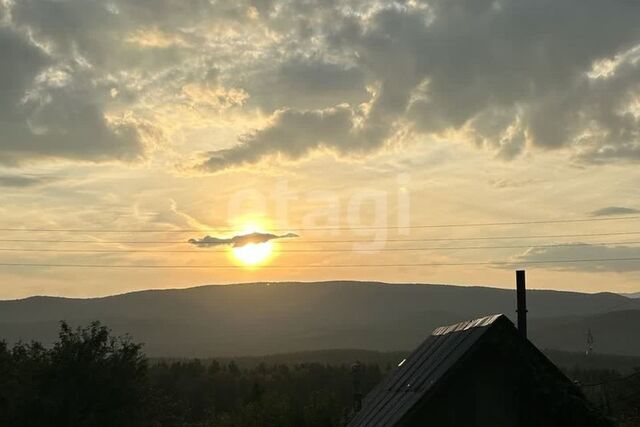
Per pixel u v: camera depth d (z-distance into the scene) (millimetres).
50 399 50938
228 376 120688
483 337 21000
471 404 21203
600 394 52531
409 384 23641
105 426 52281
